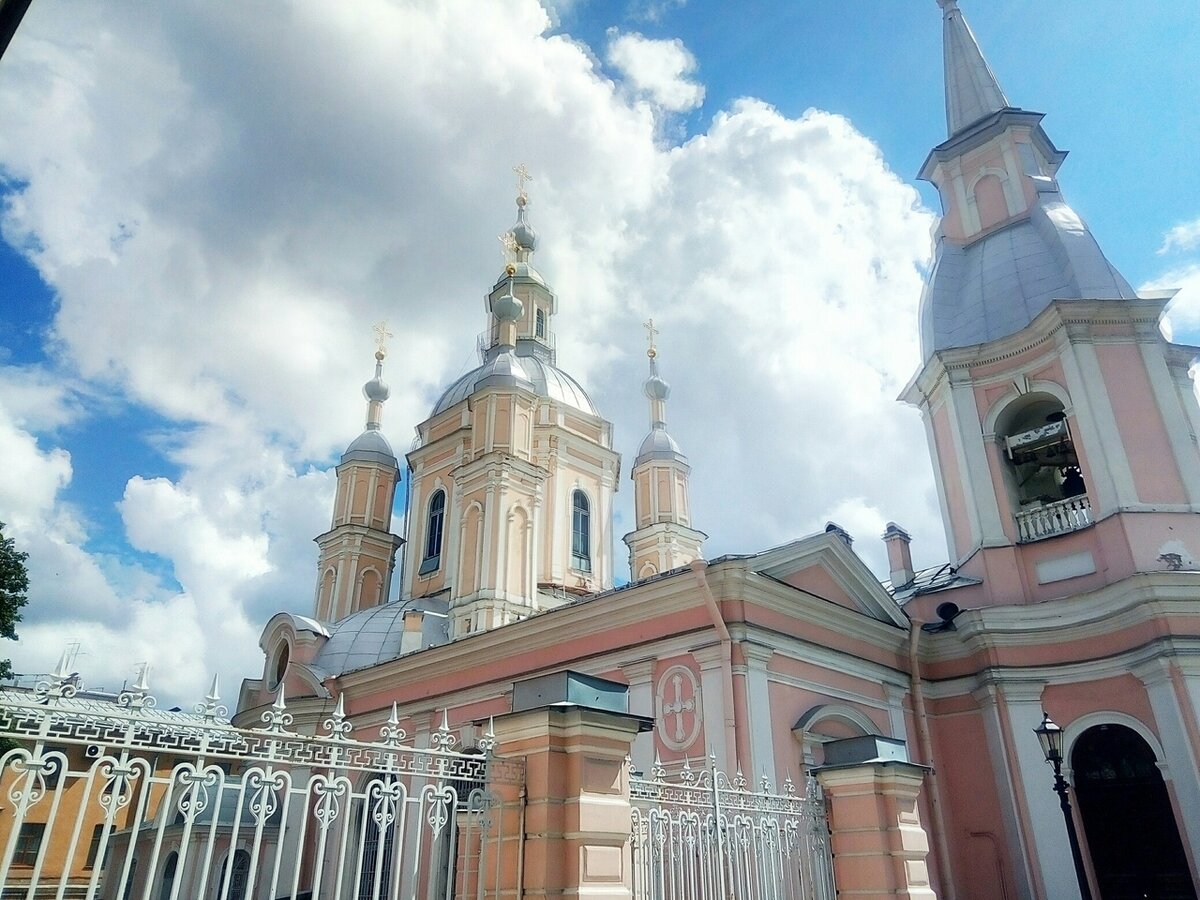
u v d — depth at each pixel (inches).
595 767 277.0
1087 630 634.2
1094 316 698.8
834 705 575.5
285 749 222.8
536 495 1015.6
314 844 659.4
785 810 369.7
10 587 674.8
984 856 625.0
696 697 537.3
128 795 189.3
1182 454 652.1
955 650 689.0
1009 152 866.1
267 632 963.3
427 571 1114.1
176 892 191.9
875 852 367.2
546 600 1020.5
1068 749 617.6
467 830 273.6
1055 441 716.0
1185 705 567.5
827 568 629.9
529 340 1378.0
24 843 644.1
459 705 711.1
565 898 257.0
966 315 794.8
